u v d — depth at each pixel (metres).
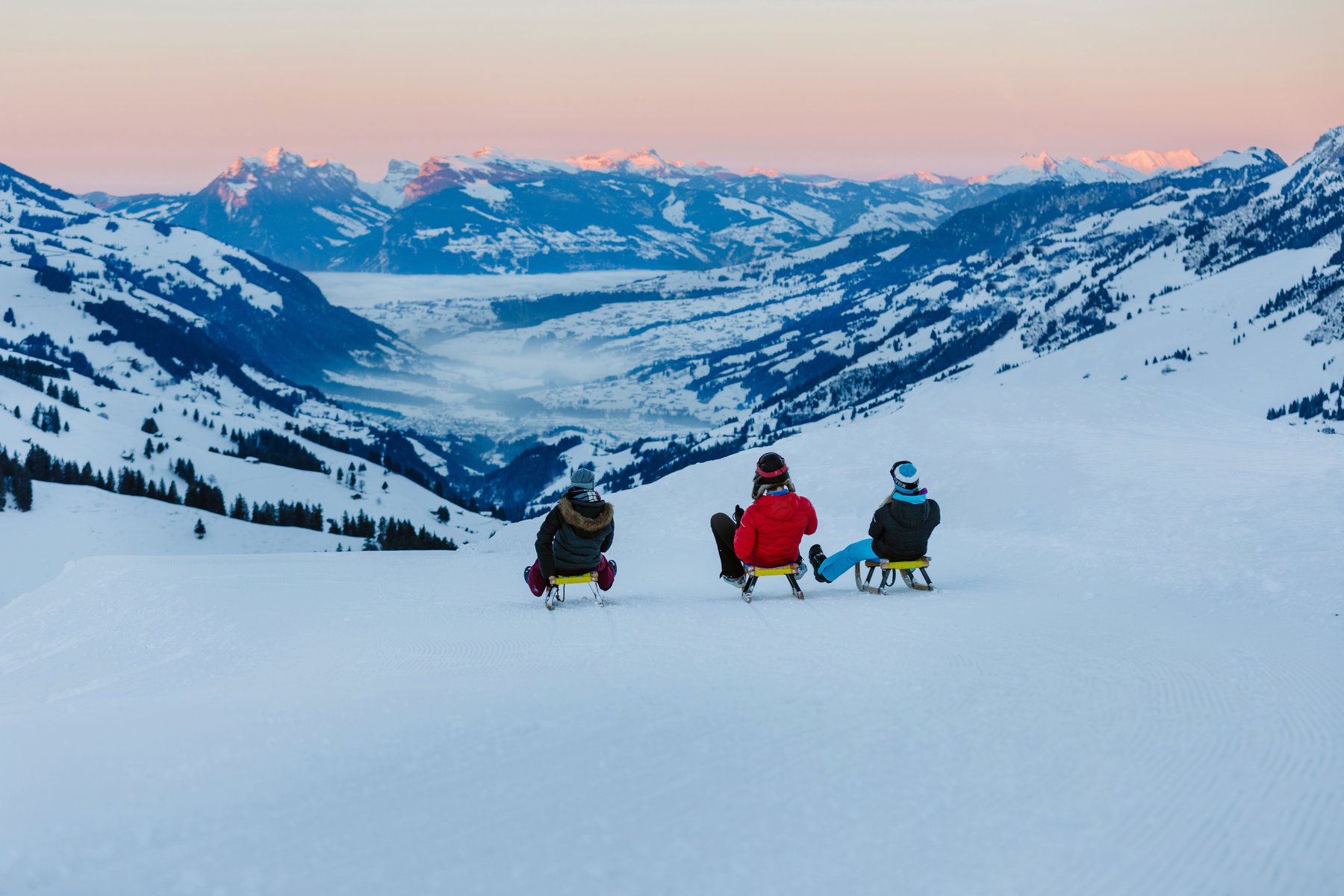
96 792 5.04
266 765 5.54
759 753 5.68
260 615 14.73
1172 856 4.24
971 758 5.57
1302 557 12.36
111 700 9.20
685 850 4.32
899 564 13.32
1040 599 12.24
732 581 13.81
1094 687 7.26
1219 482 19.77
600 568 13.88
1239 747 5.71
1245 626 9.95
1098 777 5.25
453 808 4.83
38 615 17.77
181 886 3.89
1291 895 3.87
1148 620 10.42
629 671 8.35
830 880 4.03
